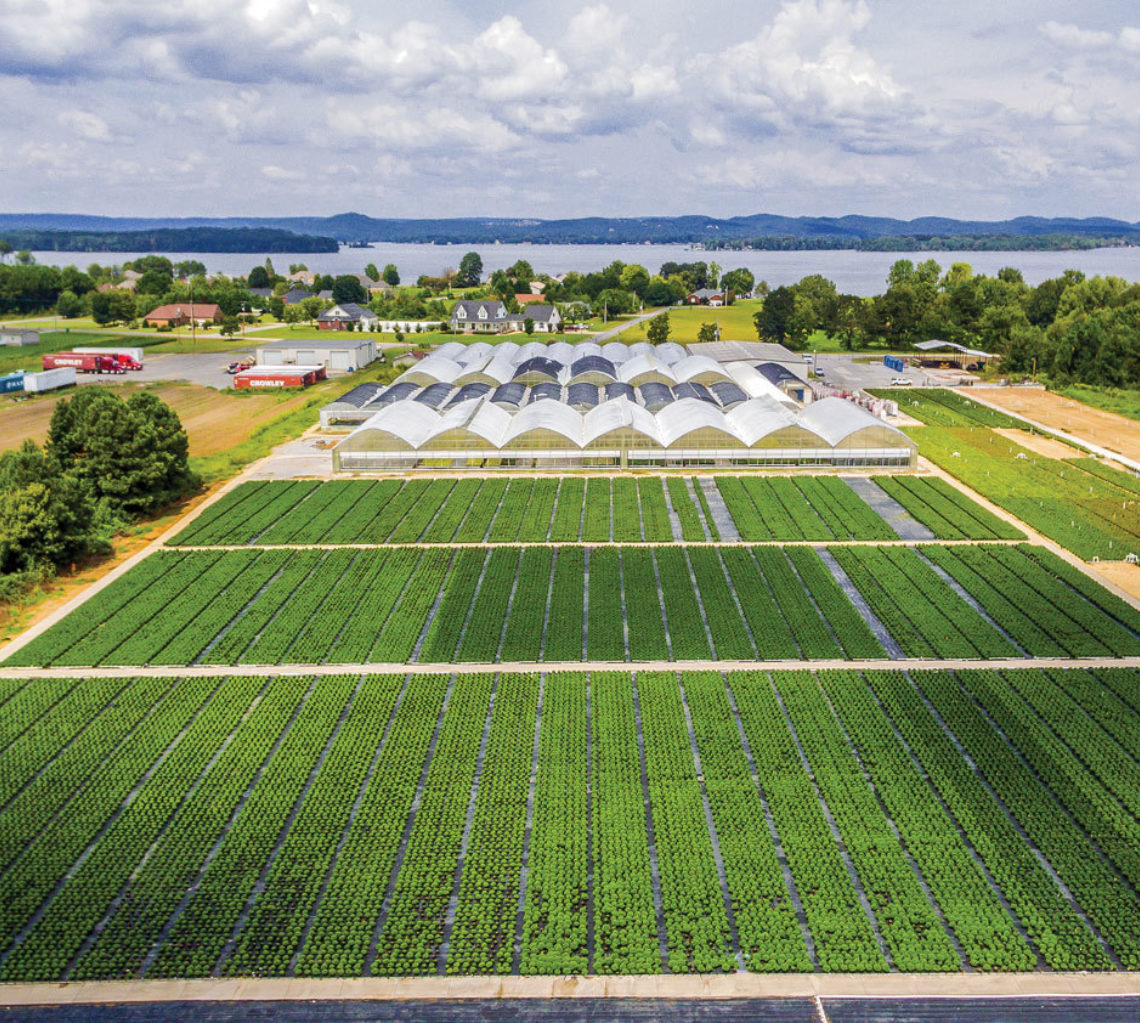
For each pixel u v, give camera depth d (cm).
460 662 5897
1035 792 4662
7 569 6975
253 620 6456
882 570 7256
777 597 6800
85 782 4778
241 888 4031
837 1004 3475
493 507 8775
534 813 4509
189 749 5000
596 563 7438
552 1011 3450
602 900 3959
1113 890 4022
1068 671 5750
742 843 4297
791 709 5369
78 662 5866
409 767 4831
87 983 3578
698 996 3512
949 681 5647
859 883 4103
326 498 9062
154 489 8656
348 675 5728
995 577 7119
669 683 5625
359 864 4169
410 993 3525
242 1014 3441
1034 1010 3447
